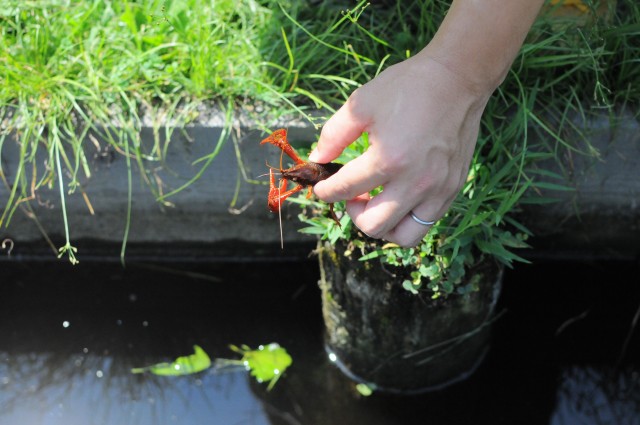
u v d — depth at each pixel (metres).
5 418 0.99
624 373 1.03
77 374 1.03
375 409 1.00
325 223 0.94
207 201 1.07
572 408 1.00
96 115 1.01
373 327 0.96
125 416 0.99
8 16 1.04
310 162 0.82
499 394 1.01
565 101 1.01
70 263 1.13
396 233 0.79
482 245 0.92
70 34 1.05
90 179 1.05
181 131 1.01
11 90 1.01
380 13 1.08
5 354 1.05
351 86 1.03
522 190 0.91
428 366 0.99
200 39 1.03
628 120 1.00
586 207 1.05
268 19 1.06
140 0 1.08
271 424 0.99
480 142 0.97
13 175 1.04
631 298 1.09
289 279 1.12
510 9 0.72
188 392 1.02
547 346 1.05
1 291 1.11
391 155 0.73
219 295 1.11
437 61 0.74
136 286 1.12
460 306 0.94
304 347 1.05
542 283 1.10
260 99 1.02
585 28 1.01
